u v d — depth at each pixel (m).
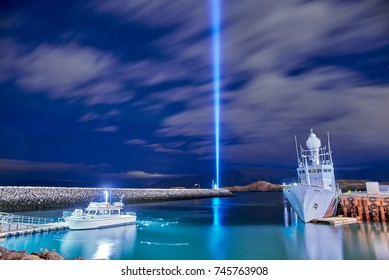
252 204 116.44
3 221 41.06
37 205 77.19
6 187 76.81
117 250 34.66
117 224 48.34
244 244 37.44
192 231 47.16
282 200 149.00
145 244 37.62
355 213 51.22
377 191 54.62
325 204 47.94
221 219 63.94
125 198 113.50
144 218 65.44
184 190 161.50
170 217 68.12
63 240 38.56
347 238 38.28
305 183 52.22
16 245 35.12
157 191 135.88
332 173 52.88
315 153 54.03
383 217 48.38
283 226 51.69
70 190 94.69
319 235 40.34
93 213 47.06
